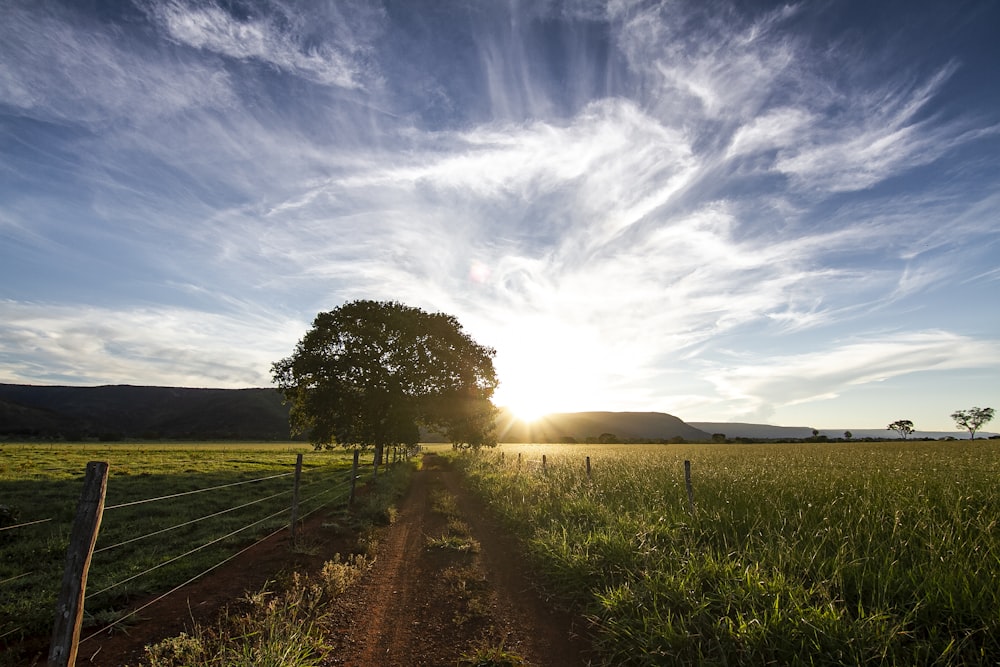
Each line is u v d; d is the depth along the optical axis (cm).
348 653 555
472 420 3434
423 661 538
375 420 2586
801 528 804
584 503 1152
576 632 596
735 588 571
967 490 1047
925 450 3588
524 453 4747
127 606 675
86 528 401
